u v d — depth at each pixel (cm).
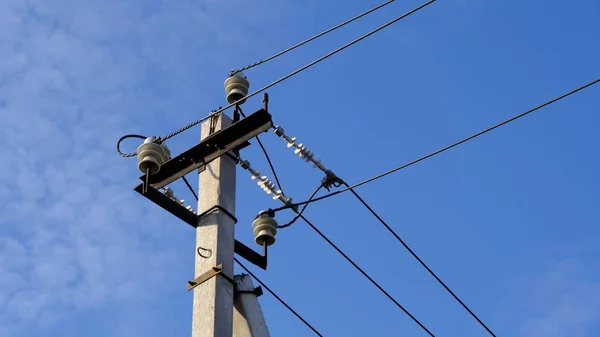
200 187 947
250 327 896
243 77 1002
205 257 891
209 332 839
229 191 942
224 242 903
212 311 850
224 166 952
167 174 973
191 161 963
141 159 940
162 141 981
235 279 925
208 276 875
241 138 952
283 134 971
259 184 993
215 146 956
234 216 931
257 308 912
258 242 989
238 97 992
